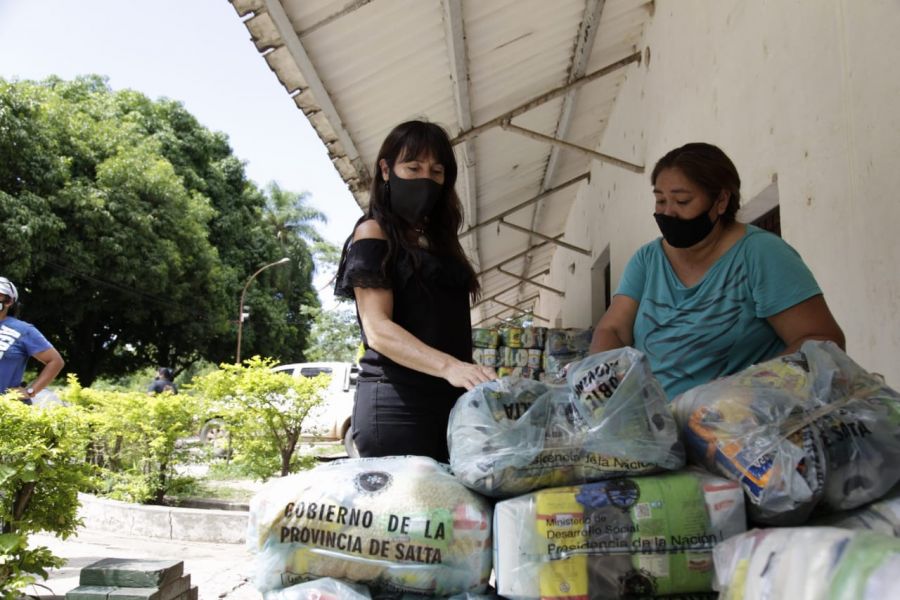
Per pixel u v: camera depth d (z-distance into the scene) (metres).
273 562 1.60
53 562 3.98
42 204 20.67
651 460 1.55
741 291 2.13
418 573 1.56
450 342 2.07
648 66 7.24
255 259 34.00
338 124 5.79
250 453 7.91
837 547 1.13
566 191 12.73
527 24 5.68
